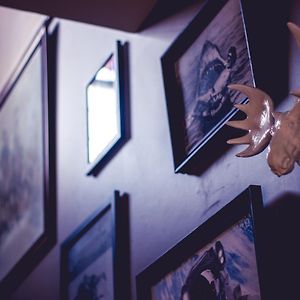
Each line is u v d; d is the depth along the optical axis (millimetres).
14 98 4652
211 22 2465
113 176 3068
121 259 2805
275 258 1930
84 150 3438
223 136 2238
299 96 1683
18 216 4172
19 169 4309
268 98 1776
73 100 3715
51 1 2930
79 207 3398
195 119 2465
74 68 3785
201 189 2365
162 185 2637
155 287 2473
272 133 1729
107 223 2990
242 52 2258
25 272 3965
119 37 3260
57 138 3865
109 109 3195
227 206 2092
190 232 2270
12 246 4188
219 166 2283
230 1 2371
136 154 2889
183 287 2303
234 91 2262
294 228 1896
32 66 4379
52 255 3639
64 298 3287
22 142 4340
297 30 1625
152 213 2672
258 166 2082
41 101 4094
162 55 2699
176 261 2361
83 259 3174
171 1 2836
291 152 1670
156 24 2922
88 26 3680
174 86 2639
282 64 2055
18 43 4895
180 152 2508
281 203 1954
